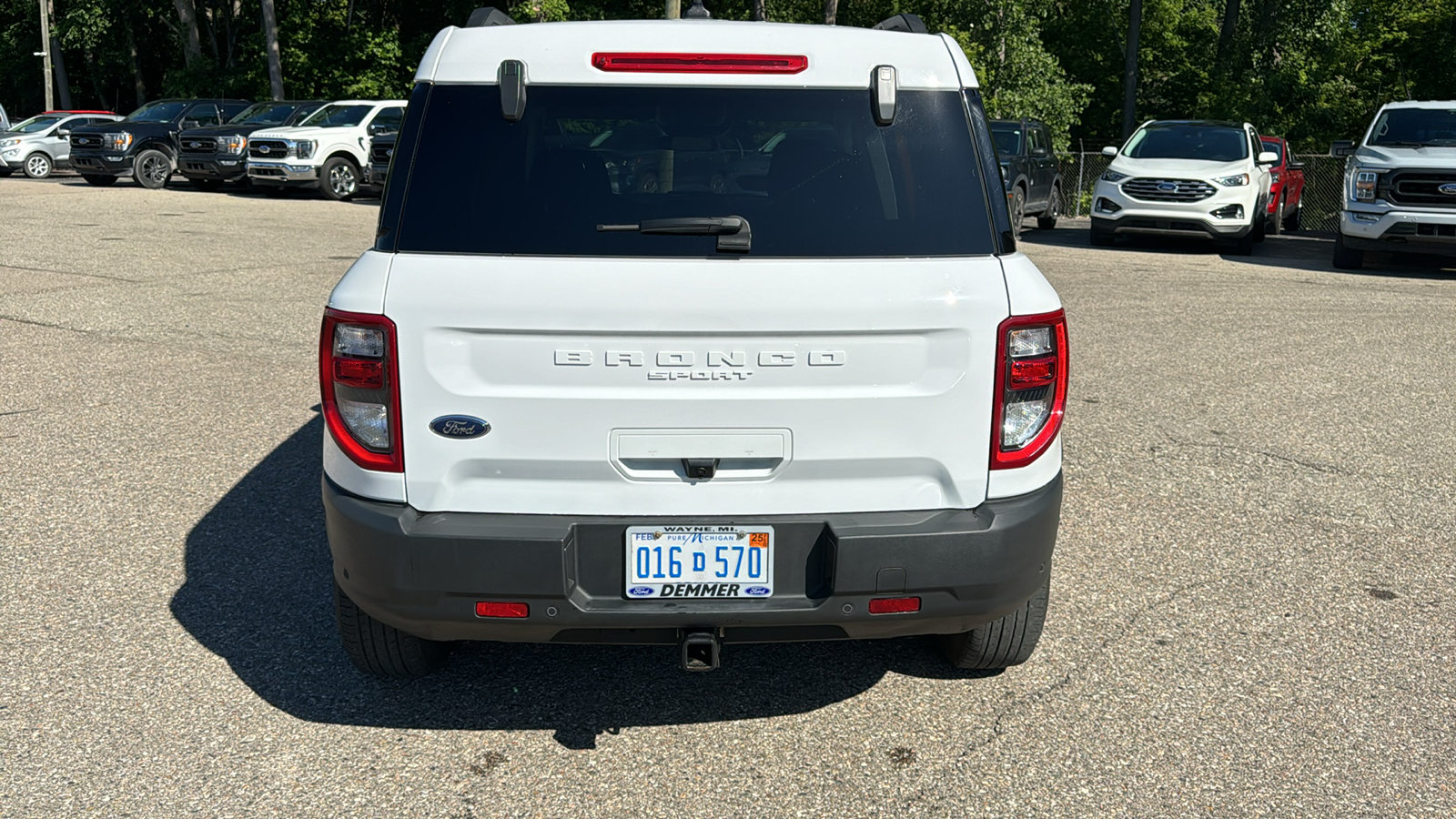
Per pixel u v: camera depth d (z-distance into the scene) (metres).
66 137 29.19
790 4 48.84
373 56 38.94
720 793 3.14
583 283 2.93
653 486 3.02
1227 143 17.89
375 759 3.29
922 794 3.14
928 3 39.50
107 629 4.11
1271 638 4.14
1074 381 8.16
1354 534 5.22
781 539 3.04
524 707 3.60
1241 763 3.31
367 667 3.64
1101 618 4.29
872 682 3.79
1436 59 40.31
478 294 2.92
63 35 46.47
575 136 3.08
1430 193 14.41
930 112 3.17
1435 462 6.35
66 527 5.11
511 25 3.21
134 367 8.16
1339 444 6.68
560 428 2.98
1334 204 26.62
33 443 6.35
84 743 3.35
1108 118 45.94
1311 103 36.38
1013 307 3.04
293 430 6.66
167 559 4.76
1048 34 45.38
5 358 8.41
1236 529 5.26
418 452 3.00
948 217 3.09
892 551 3.01
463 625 3.04
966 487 3.10
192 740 3.38
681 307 2.92
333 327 3.00
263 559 4.77
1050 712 3.60
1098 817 3.04
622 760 3.30
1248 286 13.42
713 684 3.76
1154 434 6.81
